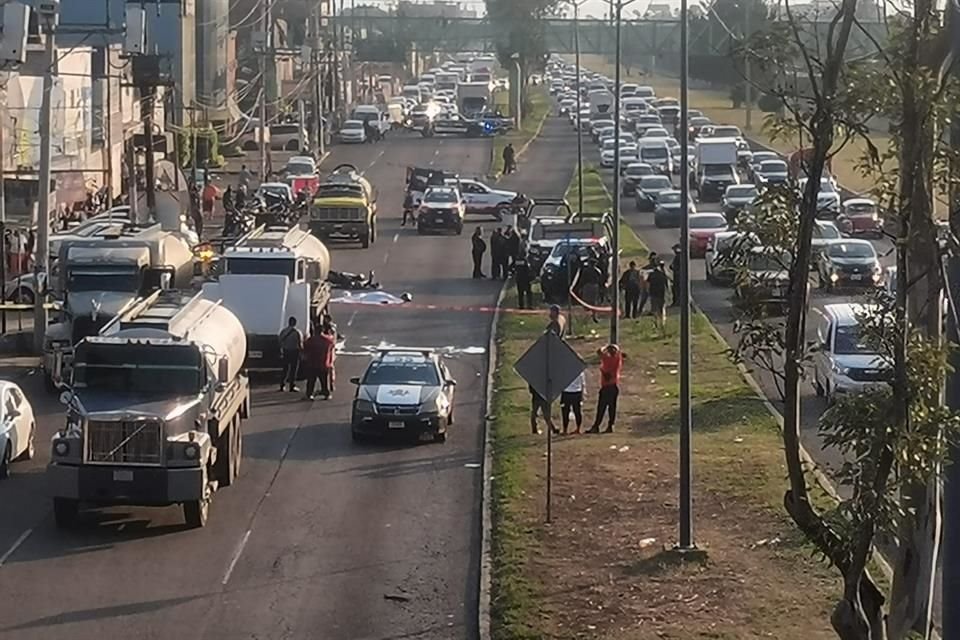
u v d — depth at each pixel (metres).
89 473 31.75
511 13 161.25
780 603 25.53
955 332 15.07
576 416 41.03
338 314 64.06
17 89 72.12
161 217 70.44
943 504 15.92
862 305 21.44
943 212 16.45
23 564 29.69
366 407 41.09
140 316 34.69
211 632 25.56
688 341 28.69
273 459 39.28
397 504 34.56
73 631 25.50
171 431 31.97
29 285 60.75
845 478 14.74
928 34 14.63
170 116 106.75
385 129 161.25
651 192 106.00
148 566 29.59
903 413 14.40
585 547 29.56
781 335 16.23
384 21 162.25
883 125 18.02
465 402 46.88
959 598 15.06
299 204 98.88
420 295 69.75
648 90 190.38
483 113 167.62
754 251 15.67
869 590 15.43
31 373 50.44
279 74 150.12
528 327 59.69
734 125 153.88
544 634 24.38
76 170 74.69
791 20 15.22
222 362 34.84
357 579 28.72
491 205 103.06
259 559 30.08
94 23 106.25
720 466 35.62
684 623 24.67
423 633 25.52
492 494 34.59
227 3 137.50
